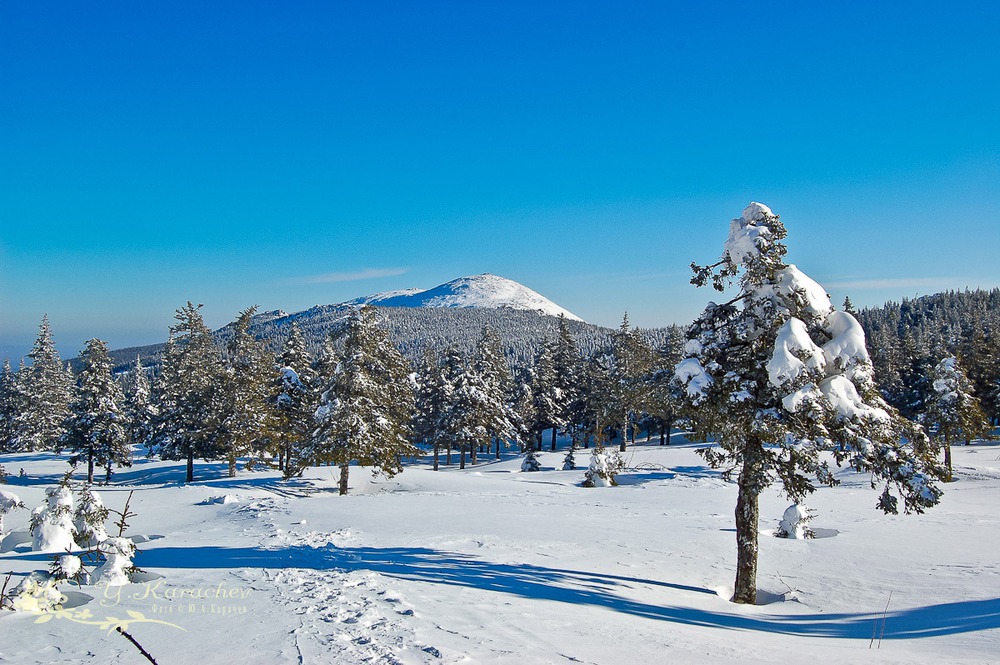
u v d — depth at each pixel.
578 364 75.81
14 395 75.00
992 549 20.12
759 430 13.70
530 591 12.98
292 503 29.31
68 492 16.20
